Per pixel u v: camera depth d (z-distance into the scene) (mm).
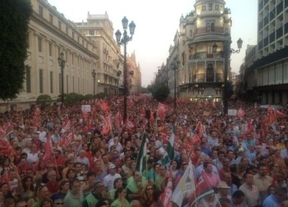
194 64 67062
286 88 38750
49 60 45812
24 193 6828
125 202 6211
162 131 14086
